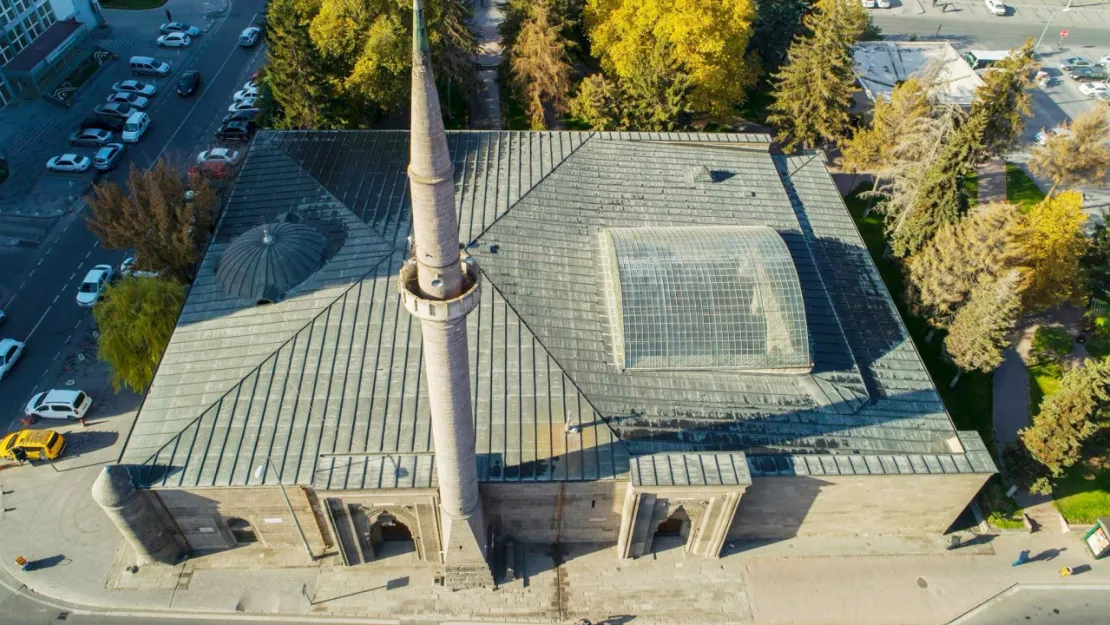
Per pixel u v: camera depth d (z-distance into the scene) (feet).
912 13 400.88
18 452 176.24
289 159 206.18
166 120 294.46
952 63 308.60
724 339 161.68
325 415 147.33
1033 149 262.26
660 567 164.86
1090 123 240.32
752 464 147.33
